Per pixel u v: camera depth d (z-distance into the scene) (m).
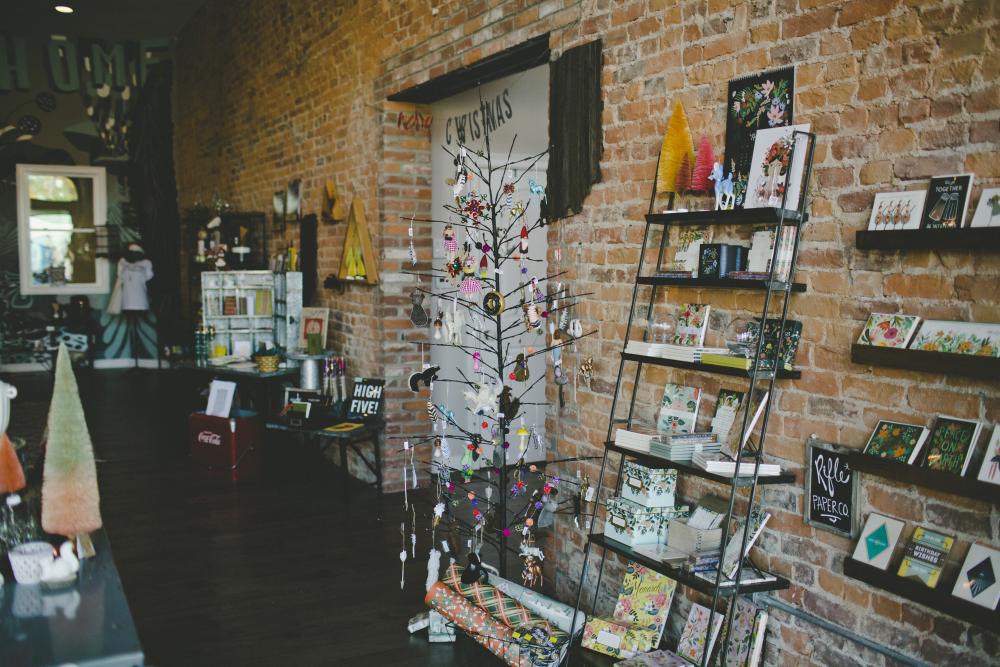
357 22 5.93
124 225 11.42
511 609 3.37
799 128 2.67
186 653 3.43
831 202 2.57
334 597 4.01
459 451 5.98
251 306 7.23
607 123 3.56
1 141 10.73
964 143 2.21
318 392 6.00
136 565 4.42
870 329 2.42
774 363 2.58
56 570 2.34
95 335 11.55
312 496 5.73
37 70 10.84
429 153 5.82
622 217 3.50
